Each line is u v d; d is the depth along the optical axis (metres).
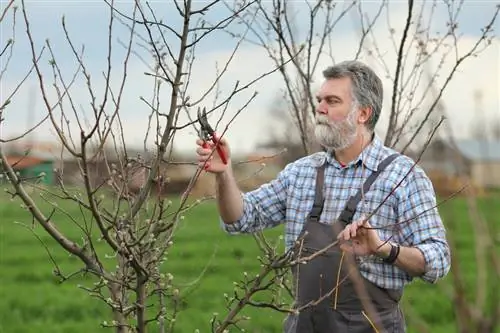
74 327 12.79
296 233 4.12
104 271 3.22
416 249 3.71
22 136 2.95
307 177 4.17
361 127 4.07
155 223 3.28
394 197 3.93
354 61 4.11
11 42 2.99
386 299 3.87
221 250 22.09
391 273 3.87
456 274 1.86
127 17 3.09
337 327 3.81
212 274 17.89
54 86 3.03
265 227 4.29
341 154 4.11
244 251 22.11
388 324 3.86
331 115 4.02
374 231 3.46
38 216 3.04
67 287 16.52
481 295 1.80
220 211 4.09
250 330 10.87
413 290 14.39
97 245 18.80
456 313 1.82
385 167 4.00
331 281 3.83
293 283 4.20
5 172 2.91
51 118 2.85
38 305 14.68
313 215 4.05
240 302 3.30
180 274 17.95
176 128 3.13
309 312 3.87
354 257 3.76
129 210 3.14
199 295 15.22
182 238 25.62
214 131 3.31
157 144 3.12
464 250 20.75
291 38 4.99
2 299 15.25
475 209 1.80
